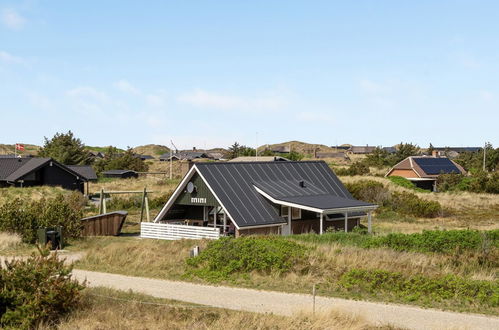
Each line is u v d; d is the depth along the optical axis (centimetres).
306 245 2211
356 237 2545
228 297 1608
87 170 6206
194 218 3281
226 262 1961
